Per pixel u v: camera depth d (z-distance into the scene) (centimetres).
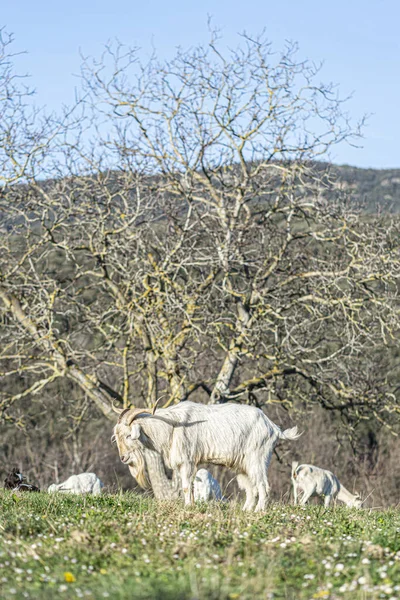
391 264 2117
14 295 2217
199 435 1109
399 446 3484
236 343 2136
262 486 1110
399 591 538
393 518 1058
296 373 2317
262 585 541
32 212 2233
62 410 3481
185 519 859
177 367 2080
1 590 533
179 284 2208
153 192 2228
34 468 3725
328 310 2231
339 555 649
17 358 2241
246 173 2203
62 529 780
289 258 2273
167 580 549
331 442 3444
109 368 2383
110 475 3981
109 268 2497
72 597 505
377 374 2453
